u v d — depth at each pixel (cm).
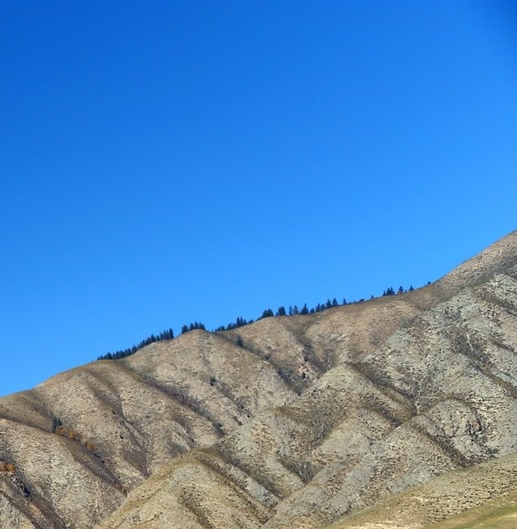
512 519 15625
